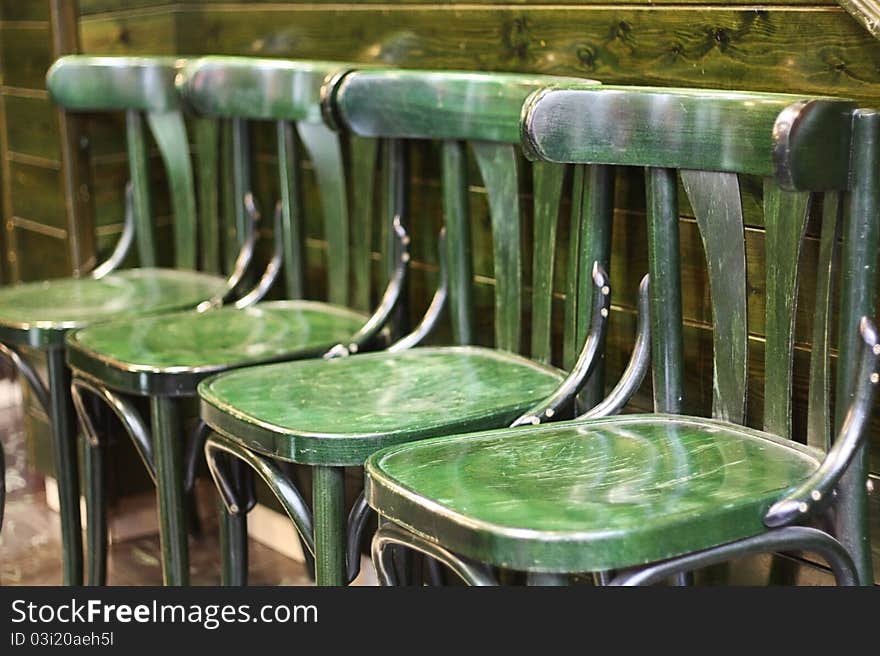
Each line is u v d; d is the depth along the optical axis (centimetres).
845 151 188
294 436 211
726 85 226
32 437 378
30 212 360
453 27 277
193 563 344
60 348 290
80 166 344
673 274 216
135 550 352
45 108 345
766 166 193
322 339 271
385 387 237
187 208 328
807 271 218
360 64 278
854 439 189
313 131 286
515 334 250
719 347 212
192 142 353
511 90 237
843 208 192
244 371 248
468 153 279
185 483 260
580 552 167
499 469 194
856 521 195
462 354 257
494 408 222
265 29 325
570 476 190
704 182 208
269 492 347
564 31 253
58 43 335
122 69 321
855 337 191
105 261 352
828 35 209
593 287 225
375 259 312
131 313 295
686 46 232
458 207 258
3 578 326
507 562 170
